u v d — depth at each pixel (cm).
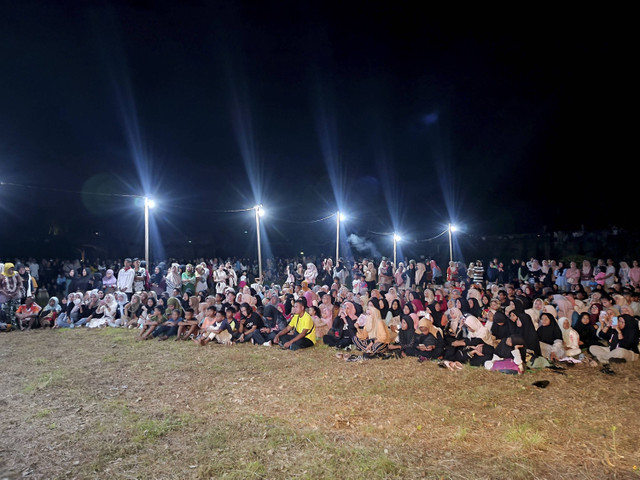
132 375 816
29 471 459
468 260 3173
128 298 1462
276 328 1101
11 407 648
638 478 440
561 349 879
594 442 518
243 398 684
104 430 557
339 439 532
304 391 716
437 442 523
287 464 468
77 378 795
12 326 1293
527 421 581
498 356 838
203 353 994
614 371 809
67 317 1348
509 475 445
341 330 1098
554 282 1834
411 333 956
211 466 461
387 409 631
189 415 606
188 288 1600
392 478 440
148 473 454
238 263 2812
